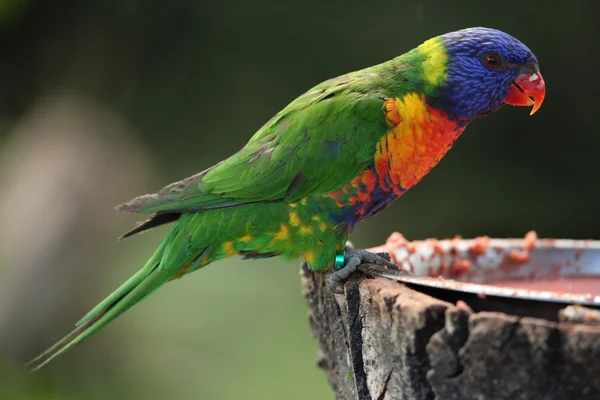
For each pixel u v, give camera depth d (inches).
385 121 191.3
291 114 200.5
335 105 194.4
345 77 207.9
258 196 192.4
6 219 512.7
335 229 193.5
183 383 408.2
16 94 626.8
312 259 193.0
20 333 470.0
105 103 593.9
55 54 612.4
